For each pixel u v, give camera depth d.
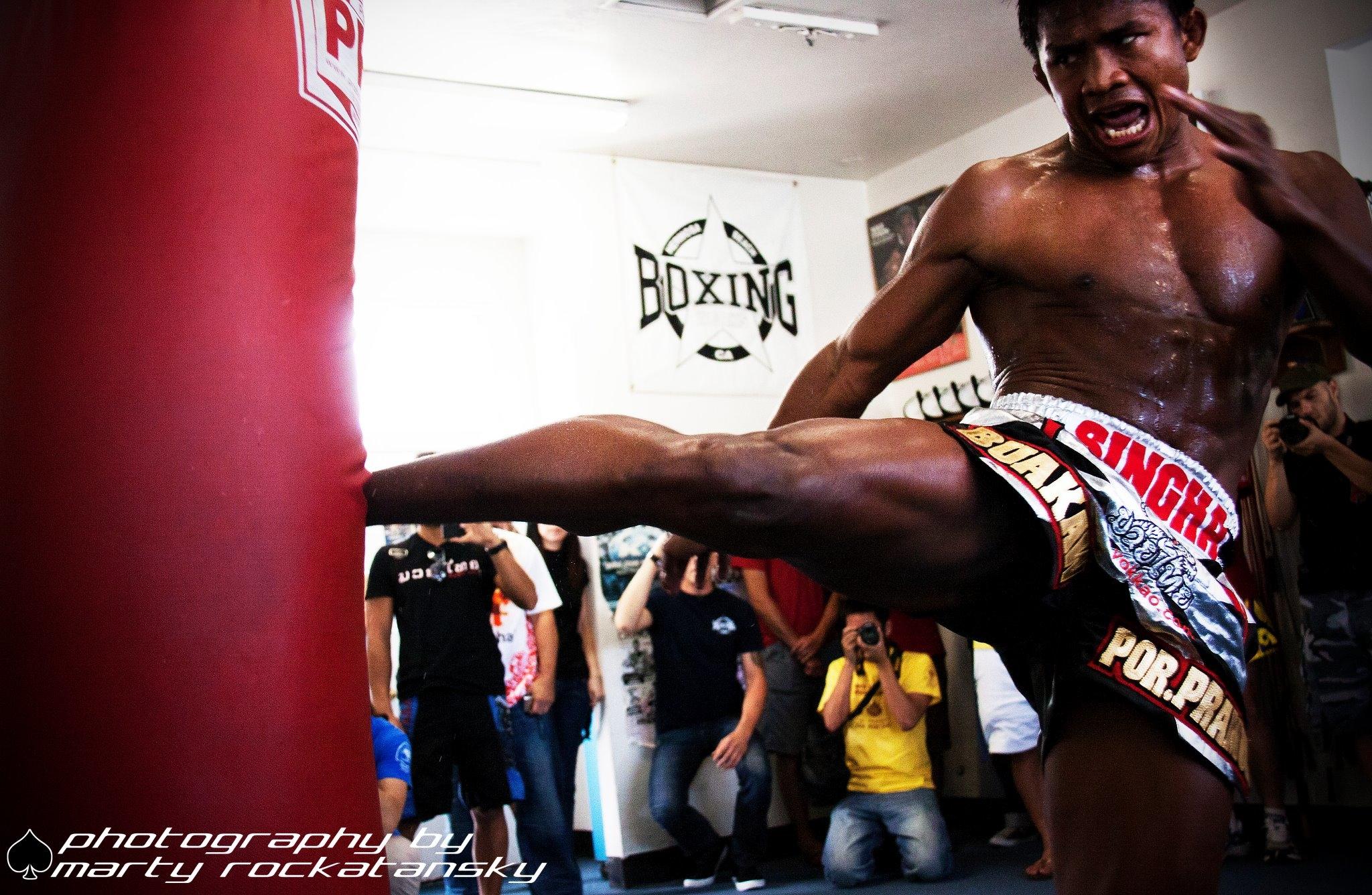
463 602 4.05
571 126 5.73
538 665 4.60
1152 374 1.32
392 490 1.22
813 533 1.18
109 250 1.09
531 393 6.53
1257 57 5.14
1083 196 1.38
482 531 4.13
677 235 6.33
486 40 5.01
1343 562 4.24
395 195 5.87
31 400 1.07
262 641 1.09
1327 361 4.81
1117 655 1.29
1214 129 1.21
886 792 4.82
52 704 1.02
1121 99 1.31
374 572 4.13
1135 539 1.26
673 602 5.22
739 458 1.15
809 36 5.09
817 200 6.79
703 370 6.28
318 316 1.19
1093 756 1.30
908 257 1.52
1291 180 1.21
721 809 5.66
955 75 5.65
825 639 5.56
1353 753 4.53
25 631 1.03
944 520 1.21
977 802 6.06
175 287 1.09
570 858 4.53
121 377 1.07
